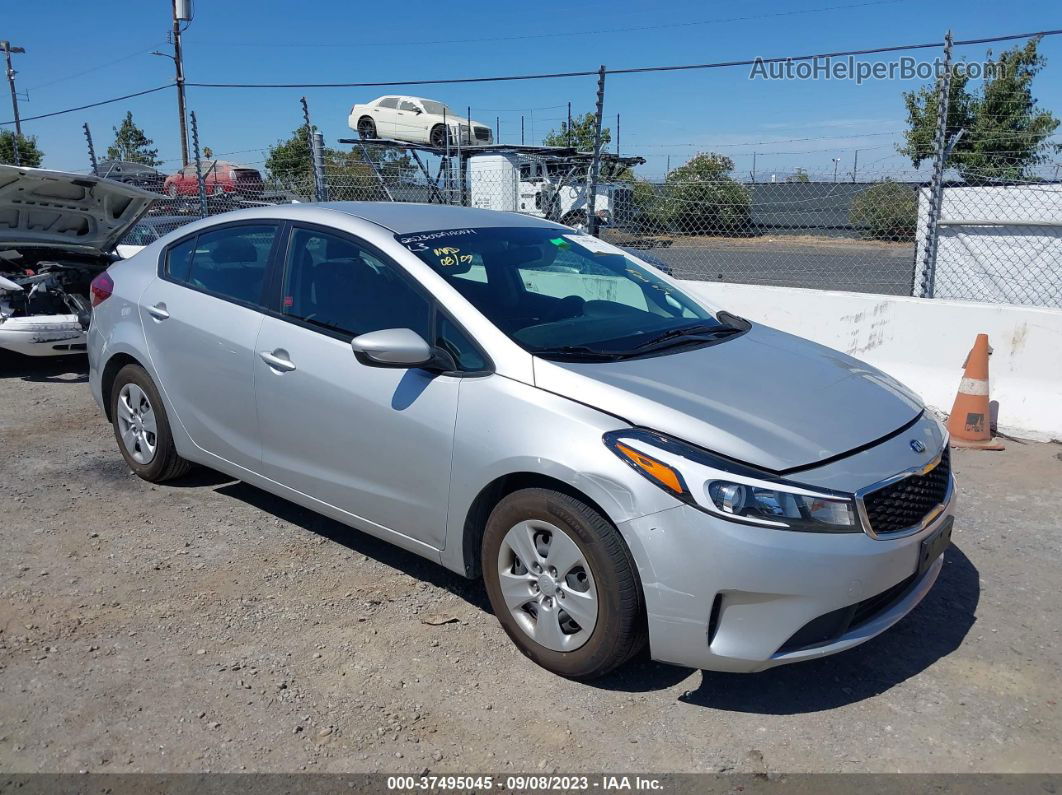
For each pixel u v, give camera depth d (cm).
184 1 2562
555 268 412
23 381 768
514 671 333
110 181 747
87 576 400
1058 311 606
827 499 287
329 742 290
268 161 1324
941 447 345
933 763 288
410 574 409
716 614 291
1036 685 332
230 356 423
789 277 1366
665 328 399
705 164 1023
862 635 302
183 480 518
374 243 387
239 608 375
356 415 370
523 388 326
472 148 1462
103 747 285
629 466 294
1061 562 434
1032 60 1333
